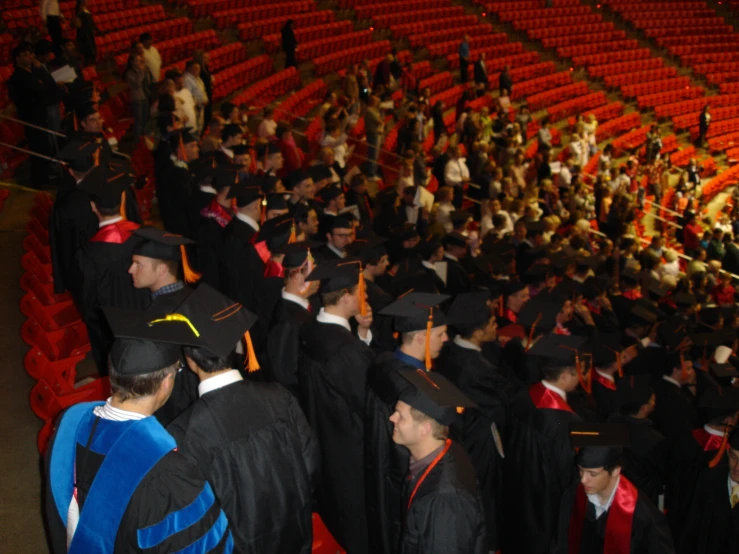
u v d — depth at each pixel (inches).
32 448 183.6
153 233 158.7
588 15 1112.8
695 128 1011.3
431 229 398.3
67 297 224.1
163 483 92.4
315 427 151.7
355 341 150.8
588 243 467.2
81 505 94.3
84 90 345.4
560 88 930.7
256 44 709.3
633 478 177.5
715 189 919.0
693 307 347.6
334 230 219.3
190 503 93.1
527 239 379.2
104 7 609.3
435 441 114.8
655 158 838.5
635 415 190.4
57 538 97.9
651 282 406.9
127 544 91.4
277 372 155.2
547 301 223.8
